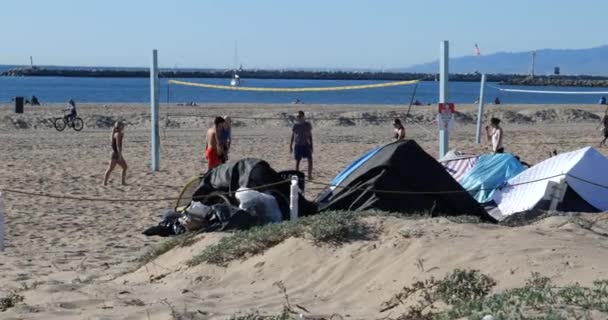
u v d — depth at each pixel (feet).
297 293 32.81
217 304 31.27
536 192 55.26
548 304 23.90
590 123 182.19
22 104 168.86
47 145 114.42
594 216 50.44
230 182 50.06
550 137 136.56
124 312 30.25
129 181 78.13
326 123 165.58
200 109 191.62
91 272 41.27
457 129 155.33
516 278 28.96
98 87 424.46
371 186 48.62
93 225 55.62
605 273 28.17
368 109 198.08
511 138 134.62
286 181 49.70
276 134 138.51
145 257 43.39
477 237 34.30
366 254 34.55
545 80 485.97
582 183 54.85
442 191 48.91
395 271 32.24
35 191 70.95
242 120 163.94
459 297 27.86
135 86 440.45
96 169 86.53
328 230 36.58
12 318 29.55
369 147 115.65
